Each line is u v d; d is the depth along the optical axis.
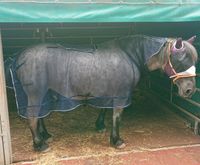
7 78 4.00
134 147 4.33
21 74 3.84
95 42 6.50
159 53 4.04
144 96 6.99
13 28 6.10
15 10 3.36
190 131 4.97
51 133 4.85
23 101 3.94
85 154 4.11
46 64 3.83
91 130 4.98
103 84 3.94
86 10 3.54
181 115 5.50
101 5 3.56
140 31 6.23
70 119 5.57
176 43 3.84
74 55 3.93
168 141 4.56
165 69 4.06
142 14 3.71
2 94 3.62
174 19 3.84
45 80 3.84
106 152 4.16
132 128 5.08
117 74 3.94
